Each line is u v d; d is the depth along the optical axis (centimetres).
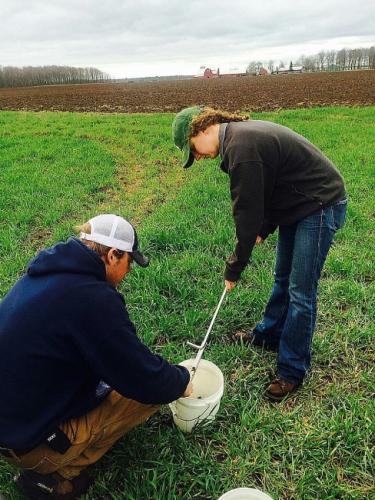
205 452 258
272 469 246
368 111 1590
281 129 253
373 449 253
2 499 223
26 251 532
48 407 200
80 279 191
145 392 212
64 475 223
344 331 349
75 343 191
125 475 244
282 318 320
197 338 352
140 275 432
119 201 732
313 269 267
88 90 4447
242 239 258
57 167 941
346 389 300
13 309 190
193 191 713
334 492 231
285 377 292
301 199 258
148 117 1748
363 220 562
